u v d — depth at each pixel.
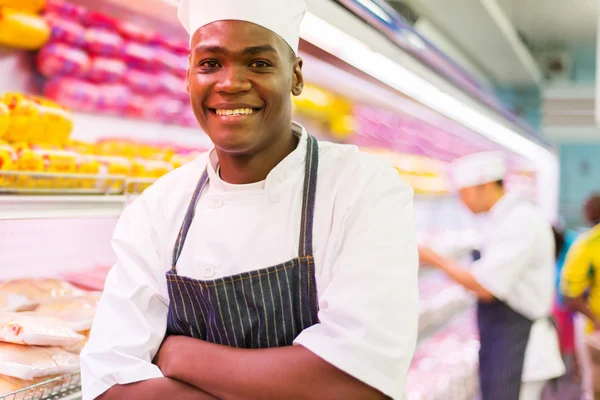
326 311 0.81
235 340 0.88
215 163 0.99
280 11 0.84
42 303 1.21
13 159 1.14
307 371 0.78
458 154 4.48
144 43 1.81
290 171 0.93
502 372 2.52
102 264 1.55
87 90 1.66
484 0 3.95
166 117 1.93
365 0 1.57
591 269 2.94
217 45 0.81
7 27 1.43
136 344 0.89
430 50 2.21
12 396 0.99
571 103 8.16
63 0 1.57
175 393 0.83
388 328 0.80
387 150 3.44
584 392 3.43
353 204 0.88
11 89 1.53
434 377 2.54
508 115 3.68
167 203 1.00
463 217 4.32
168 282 0.92
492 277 2.44
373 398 0.77
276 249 0.89
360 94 2.74
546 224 2.54
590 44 6.74
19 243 1.33
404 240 0.87
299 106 2.65
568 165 11.57
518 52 5.44
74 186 1.26
